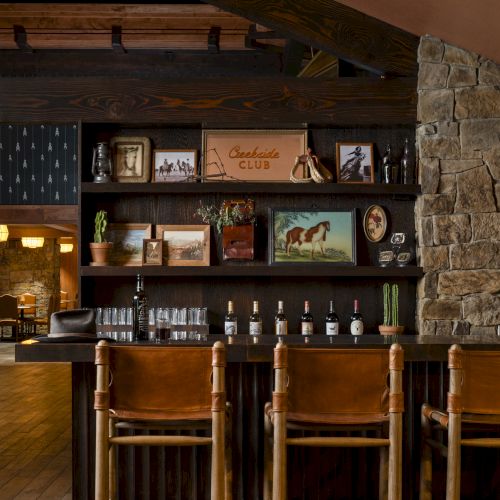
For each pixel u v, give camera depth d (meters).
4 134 5.89
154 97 5.53
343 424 2.96
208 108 5.53
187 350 2.66
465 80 5.46
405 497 3.38
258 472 3.36
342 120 5.54
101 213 5.57
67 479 4.08
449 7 4.83
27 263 16.08
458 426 2.71
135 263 5.64
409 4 5.00
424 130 5.48
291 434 3.37
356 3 5.30
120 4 6.52
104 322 5.13
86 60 7.59
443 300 5.41
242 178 5.70
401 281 5.71
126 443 2.68
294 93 5.54
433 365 3.38
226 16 6.66
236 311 5.71
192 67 7.62
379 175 5.79
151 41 7.05
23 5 6.48
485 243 5.40
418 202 5.59
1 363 10.05
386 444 2.68
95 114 5.53
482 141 5.44
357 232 5.77
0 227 12.26
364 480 3.39
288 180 5.70
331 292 5.73
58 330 3.44
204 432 3.40
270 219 5.71
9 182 5.88
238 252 5.62
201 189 5.48
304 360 2.67
